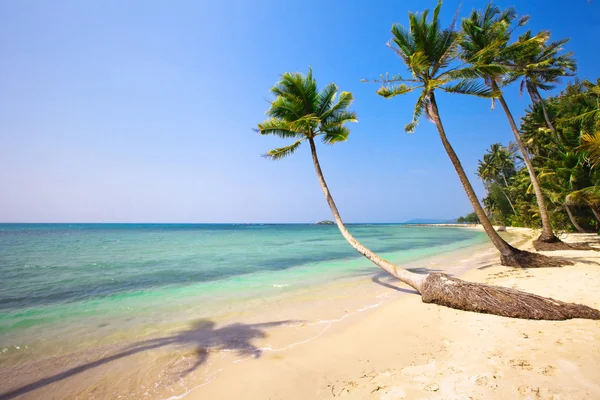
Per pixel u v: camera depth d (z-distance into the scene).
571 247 14.95
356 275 12.45
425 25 11.61
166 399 3.63
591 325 4.95
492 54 11.69
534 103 25.92
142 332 5.95
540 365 3.65
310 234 54.53
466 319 5.92
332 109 11.80
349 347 4.95
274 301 8.27
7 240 35.62
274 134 12.07
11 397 3.72
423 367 3.96
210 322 6.53
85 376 4.21
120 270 13.83
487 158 55.66
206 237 43.97
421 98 11.57
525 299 5.97
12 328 6.20
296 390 3.67
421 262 15.76
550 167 23.47
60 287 10.25
